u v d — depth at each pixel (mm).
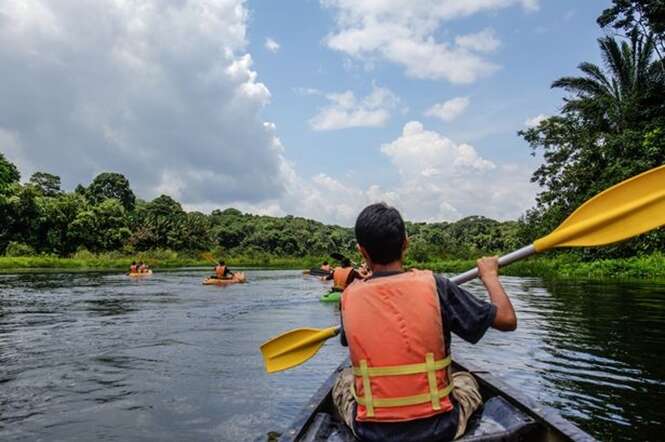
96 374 4629
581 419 3293
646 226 2514
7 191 36781
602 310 8406
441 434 1914
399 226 2057
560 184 24438
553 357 5031
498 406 2484
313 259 43781
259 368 4824
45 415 3551
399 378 1907
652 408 3488
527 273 20938
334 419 2539
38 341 6250
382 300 1966
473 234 59531
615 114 22672
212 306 10180
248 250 52250
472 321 1923
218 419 3445
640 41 22641
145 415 3537
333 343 6055
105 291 14047
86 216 42750
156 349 5734
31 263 33219
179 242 48812
